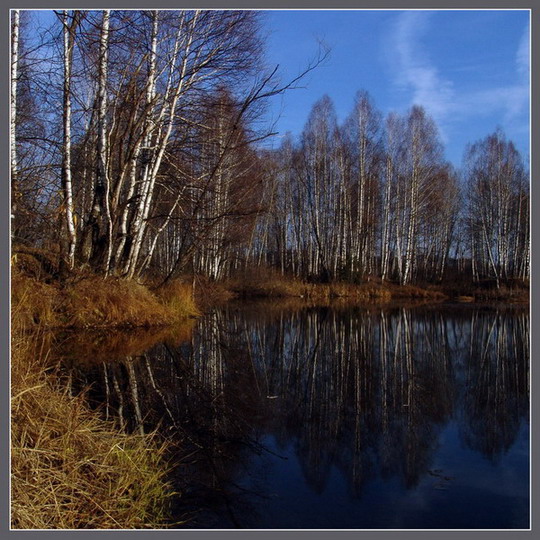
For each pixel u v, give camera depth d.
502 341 11.86
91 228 11.50
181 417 5.40
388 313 18.64
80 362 7.71
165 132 12.59
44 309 9.64
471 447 4.69
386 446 4.70
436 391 6.92
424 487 3.81
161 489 3.54
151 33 10.64
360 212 29.08
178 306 14.30
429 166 30.72
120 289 11.45
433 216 34.06
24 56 9.45
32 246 11.02
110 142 11.05
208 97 11.82
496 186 30.62
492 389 7.04
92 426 4.03
